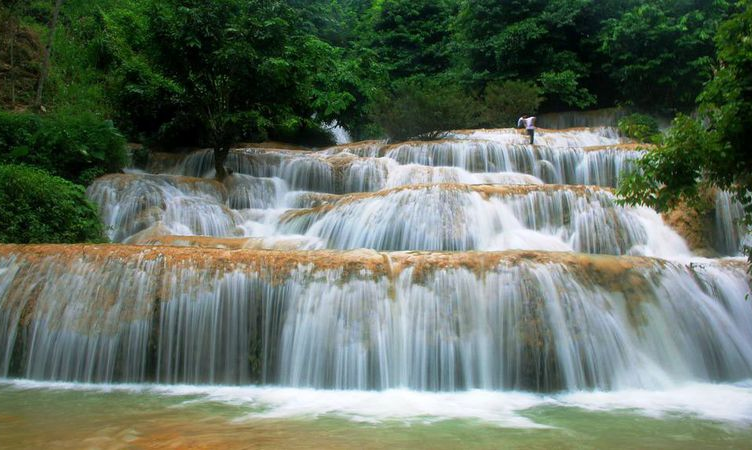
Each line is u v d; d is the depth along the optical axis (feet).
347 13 104.94
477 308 22.47
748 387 22.61
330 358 22.08
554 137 58.49
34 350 23.27
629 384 22.29
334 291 22.74
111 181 39.88
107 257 24.08
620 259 24.79
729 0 68.90
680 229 35.60
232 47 44.34
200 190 42.19
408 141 59.00
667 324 23.84
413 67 97.19
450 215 33.32
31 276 24.29
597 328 22.67
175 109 54.49
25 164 38.88
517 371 21.70
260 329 22.77
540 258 23.53
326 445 14.99
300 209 39.93
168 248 24.49
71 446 14.69
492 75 80.89
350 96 72.33
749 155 18.69
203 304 23.02
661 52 70.23
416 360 21.95
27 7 62.54
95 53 62.64
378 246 33.65
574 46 81.15
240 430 16.26
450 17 97.71
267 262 23.44
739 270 26.78
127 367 22.70
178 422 17.08
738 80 18.34
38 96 52.47
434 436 15.97
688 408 19.36
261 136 65.00
